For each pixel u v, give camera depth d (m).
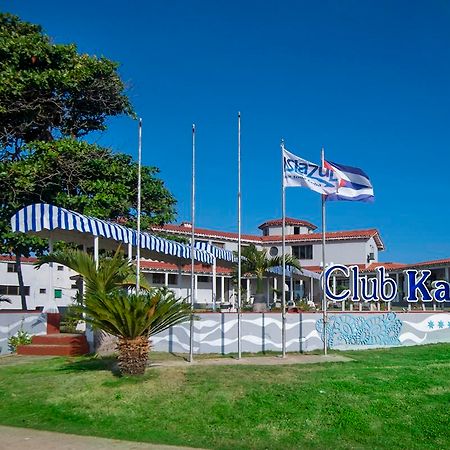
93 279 14.59
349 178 16.94
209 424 9.75
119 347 12.20
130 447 8.67
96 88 25.17
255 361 14.80
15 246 22.94
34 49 23.41
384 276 19.36
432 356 16.09
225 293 48.12
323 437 9.23
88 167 24.03
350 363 14.44
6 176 21.84
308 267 52.47
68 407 10.66
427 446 8.97
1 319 17.45
